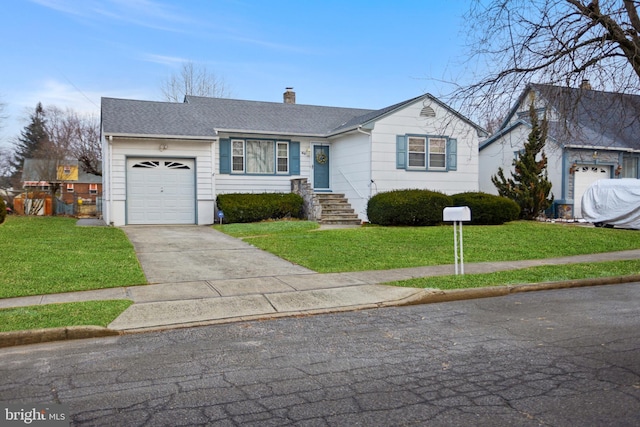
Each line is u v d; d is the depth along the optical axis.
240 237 14.55
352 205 19.95
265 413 3.76
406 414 3.72
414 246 12.95
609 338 5.73
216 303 7.50
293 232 15.27
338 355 5.23
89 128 38.56
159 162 18.27
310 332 6.18
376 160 18.81
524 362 4.91
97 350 5.47
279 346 5.59
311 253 11.81
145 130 17.84
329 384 4.38
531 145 19.98
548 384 4.30
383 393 4.15
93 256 10.69
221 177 19.91
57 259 10.17
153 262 10.65
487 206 17.62
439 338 5.84
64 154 39.66
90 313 6.64
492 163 24.72
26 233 13.73
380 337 5.92
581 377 4.46
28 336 5.75
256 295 8.00
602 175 22.52
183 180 18.56
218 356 5.23
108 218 17.66
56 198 27.47
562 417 3.63
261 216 18.59
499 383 4.35
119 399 4.05
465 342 5.66
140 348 5.54
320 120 22.80
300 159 21.19
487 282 8.82
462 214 9.47
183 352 5.38
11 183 45.22
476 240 14.03
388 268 10.34
